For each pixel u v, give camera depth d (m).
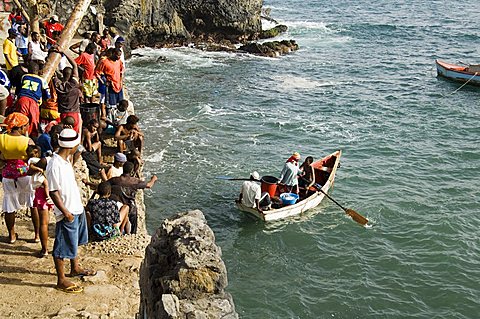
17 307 7.43
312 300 15.52
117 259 9.08
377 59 45.94
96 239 9.56
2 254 8.77
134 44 45.94
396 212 20.38
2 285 7.92
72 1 35.81
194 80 37.94
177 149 25.17
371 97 34.91
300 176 20.77
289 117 30.53
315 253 17.77
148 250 5.07
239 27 49.88
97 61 16.62
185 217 5.20
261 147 26.14
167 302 4.27
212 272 4.59
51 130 9.62
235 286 16.05
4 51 14.55
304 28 59.00
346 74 40.78
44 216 8.59
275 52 46.31
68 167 7.56
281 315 14.89
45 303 7.58
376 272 16.86
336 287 16.14
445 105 33.66
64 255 7.74
